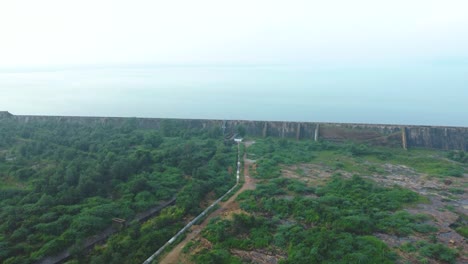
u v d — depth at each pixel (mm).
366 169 57562
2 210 37125
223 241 32688
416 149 72688
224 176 52406
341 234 32875
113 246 31781
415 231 34594
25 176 48000
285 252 30891
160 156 56938
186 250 31562
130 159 51875
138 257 30859
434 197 44625
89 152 60250
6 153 58531
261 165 58062
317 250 29875
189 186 46125
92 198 41281
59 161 53938
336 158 64938
